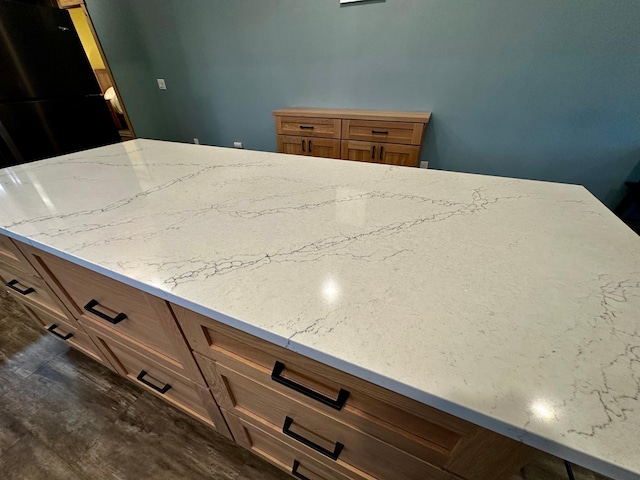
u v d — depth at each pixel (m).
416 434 0.46
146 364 0.90
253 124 3.21
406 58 2.27
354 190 0.84
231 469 1.01
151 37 3.13
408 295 0.45
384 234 0.61
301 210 0.73
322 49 2.49
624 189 2.10
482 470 0.43
